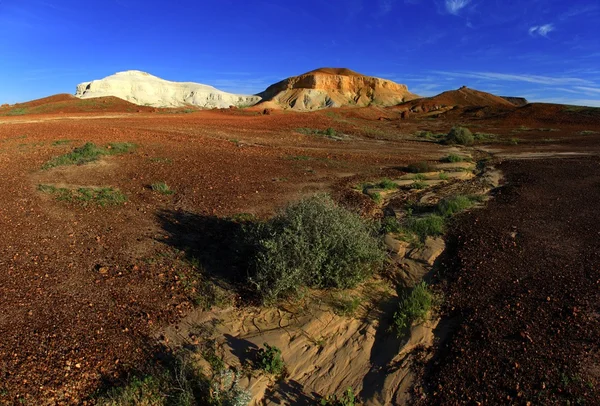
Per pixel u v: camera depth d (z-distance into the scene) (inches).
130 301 204.5
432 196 389.7
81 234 277.4
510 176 481.1
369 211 343.9
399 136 1096.8
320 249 214.4
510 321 173.3
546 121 1663.4
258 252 222.1
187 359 166.7
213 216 323.9
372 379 156.9
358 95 4313.5
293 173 488.7
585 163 553.9
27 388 147.7
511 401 133.7
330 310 196.2
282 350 173.2
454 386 144.8
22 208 316.8
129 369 162.1
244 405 140.5
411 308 185.9
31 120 997.2
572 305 178.7
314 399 149.6
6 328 178.2
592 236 254.7
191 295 213.0
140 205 337.4
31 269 228.4
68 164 449.7
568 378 137.9
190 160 511.2
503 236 260.8
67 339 174.6
